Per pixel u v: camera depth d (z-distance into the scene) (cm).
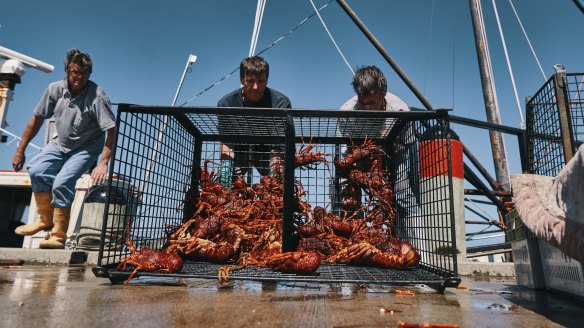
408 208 410
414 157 392
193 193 436
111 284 276
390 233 421
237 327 148
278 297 226
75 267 464
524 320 175
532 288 295
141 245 337
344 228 407
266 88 538
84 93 531
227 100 525
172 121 399
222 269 280
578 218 170
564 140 335
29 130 587
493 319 176
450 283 258
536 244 299
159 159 368
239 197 446
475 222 660
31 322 151
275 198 427
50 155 564
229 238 374
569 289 246
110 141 526
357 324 158
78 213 805
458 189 464
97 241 538
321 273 297
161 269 274
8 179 903
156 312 174
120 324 150
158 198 367
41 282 288
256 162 495
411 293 260
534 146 409
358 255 337
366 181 432
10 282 287
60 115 545
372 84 440
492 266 446
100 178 504
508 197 632
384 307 201
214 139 473
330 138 469
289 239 331
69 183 542
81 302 197
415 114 298
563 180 189
